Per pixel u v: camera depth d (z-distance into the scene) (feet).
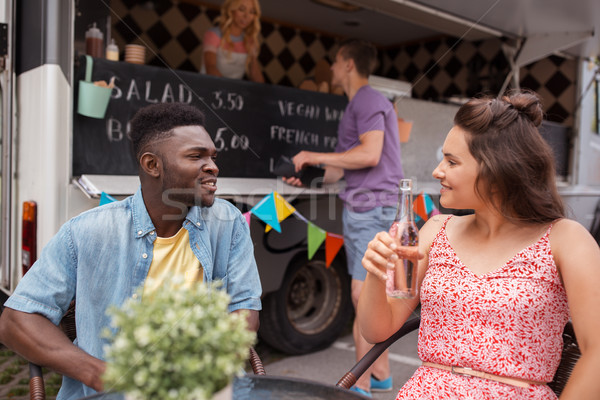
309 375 5.42
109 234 3.63
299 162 4.57
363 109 4.65
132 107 5.72
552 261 3.41
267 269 5.09
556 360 3.47
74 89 5.63
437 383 3.54
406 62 10.02
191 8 8.15
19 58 6.32
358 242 4.64
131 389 2.19
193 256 3.75
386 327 3.94
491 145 3.48
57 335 3.51
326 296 6.18
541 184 3.52
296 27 10.98
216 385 2.28
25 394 6.41
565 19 7.04
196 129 3.67
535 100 3.62
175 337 2.23
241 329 2.37
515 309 3.39
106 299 3.60
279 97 5.27
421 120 5.04
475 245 3.72
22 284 3.60
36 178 5.80
